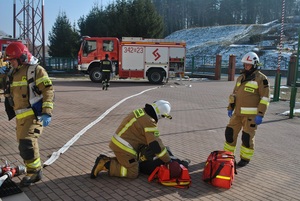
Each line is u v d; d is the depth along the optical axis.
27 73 4.14
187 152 6.19
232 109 5.74
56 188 4.27
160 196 4.16
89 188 4.32
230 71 26.41
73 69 32.12
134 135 4.62
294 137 7.96
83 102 12.30
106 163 4.69
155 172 4.57
